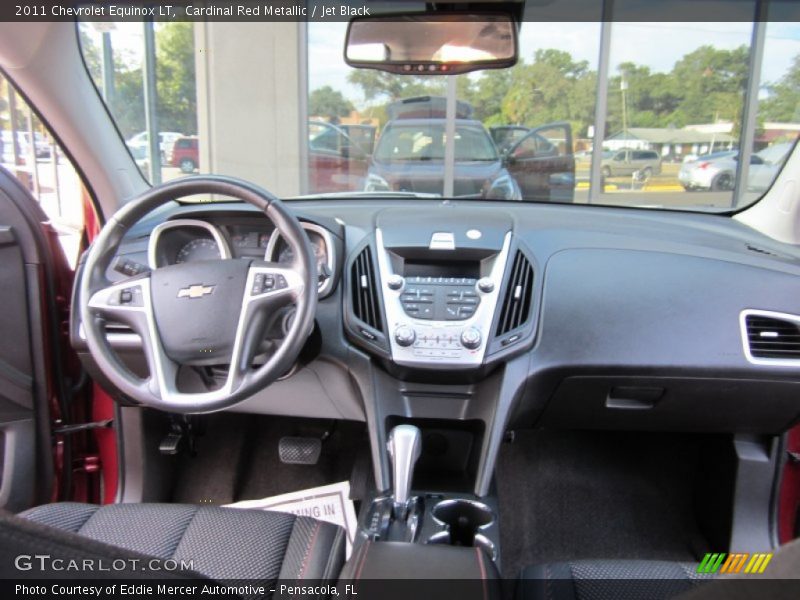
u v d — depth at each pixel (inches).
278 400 73.0
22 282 60.8
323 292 65.6
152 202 54.5
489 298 63.5
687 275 65.7
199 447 89.2
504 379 63.6
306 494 79.4
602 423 72.4
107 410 74.5
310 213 76.0
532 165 92.2
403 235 67.3
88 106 69.1
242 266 53.8
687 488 83.5
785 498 71.2
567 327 64.9
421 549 43.3
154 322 52.2
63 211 74.2
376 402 65.9
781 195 71.6
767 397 65.3
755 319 64.1
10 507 62.5
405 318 63.7
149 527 50.6
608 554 75.5
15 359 61.3
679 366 64.1
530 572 47.9
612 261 66.8
